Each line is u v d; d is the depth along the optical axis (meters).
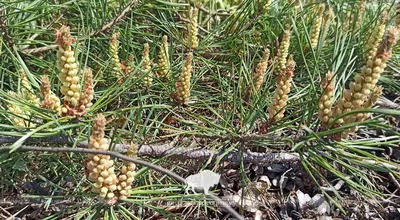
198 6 0.36
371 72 0.16
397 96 0.34
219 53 0.31
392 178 0.27
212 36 0.33
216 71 0.31
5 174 0.23
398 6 0.38
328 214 0.27
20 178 0.24
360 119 0.18
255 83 0.24
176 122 0.27
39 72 0.28
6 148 0.17
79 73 0.19
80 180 0.24
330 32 0.31
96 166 0.16
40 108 0.18
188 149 0.22
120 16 0.29
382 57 0.16
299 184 0.28
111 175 0.17
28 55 0.27
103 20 0.29
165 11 0.34
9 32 0.27
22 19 0.29
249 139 0.21
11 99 0.18
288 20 0.32
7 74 0.26
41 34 0.30
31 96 0.20
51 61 0.29
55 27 0.31
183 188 0.20
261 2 0.33
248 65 0.26
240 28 0.32
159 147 0.22
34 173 0.24
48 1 0.29
